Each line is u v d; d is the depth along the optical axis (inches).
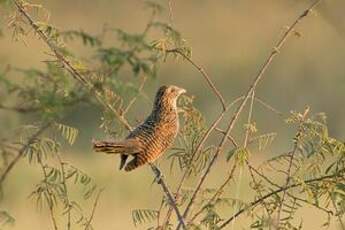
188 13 1592.0
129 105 475.2
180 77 1339.8
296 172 469.1
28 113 356.8
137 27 1321.4
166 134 490.3
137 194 890.7
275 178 786.8
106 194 873.5
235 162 471.5
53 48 420.2
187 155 490.0
